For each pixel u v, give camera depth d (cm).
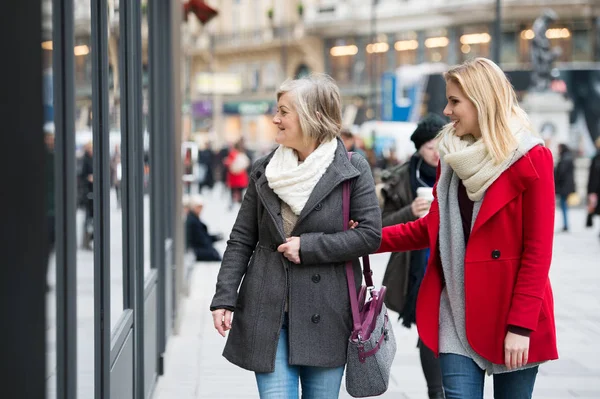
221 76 5150
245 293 449
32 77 295
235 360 447
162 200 946
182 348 1020
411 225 495
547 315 442
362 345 439
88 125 427
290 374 444
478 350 441
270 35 8162
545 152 437
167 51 1153
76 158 370
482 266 440
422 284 464
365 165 456
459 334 449
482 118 436
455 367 451
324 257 436
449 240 454
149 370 762
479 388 453
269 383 442
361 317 448
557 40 5897
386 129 4441
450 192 452
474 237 441
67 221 351
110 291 480
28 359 304
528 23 5941
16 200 297
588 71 3684
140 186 696
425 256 675
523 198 437
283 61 8012
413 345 1034
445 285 462
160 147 966
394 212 694
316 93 444
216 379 870
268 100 8238
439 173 464
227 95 8644
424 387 830
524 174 432
